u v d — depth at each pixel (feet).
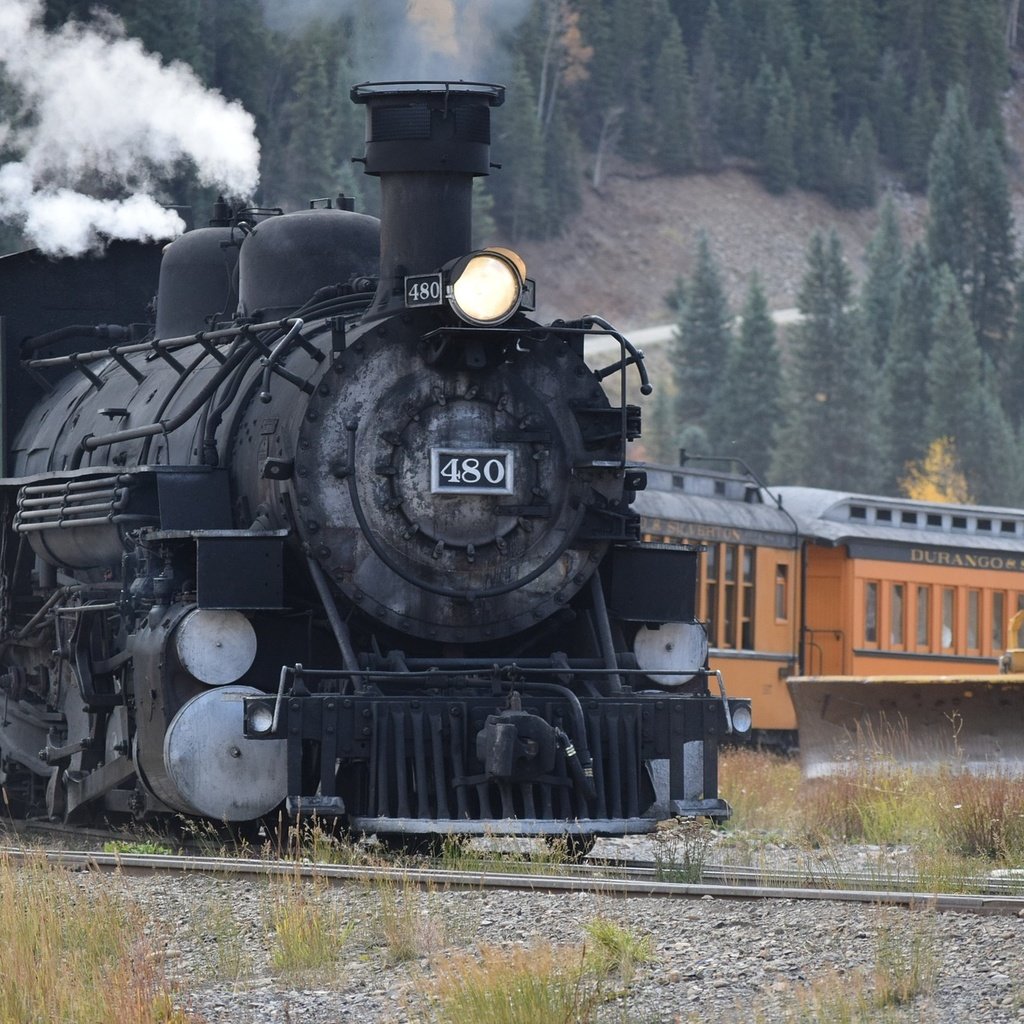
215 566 100.07
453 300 100.37
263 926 75.87
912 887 85.92
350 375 102.68
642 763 104.47
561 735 98.53
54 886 80.23
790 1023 59.31
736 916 74.28
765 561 226.99
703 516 217.15
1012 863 104.37
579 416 107.65
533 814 97.71
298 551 102.99
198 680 100.48
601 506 108.06
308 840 97.14
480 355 103.65
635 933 72.23
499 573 105.40
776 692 228.43
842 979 64.44
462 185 106.93
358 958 71.72
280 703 96.02
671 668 113.50
